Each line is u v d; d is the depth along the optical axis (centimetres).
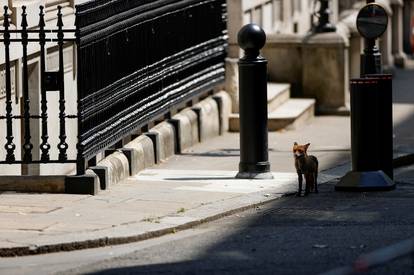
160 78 1973
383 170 1712
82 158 1591
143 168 1862
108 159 1716
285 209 1534
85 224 1384
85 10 1605
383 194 1664
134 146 1836
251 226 1413
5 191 1580
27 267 1212
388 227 1388
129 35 1822
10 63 1747
